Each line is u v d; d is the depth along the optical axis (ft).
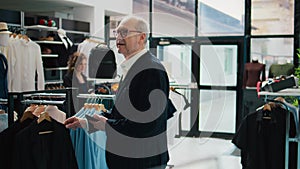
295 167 10.80
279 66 23.18
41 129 7.20
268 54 24.17
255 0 24.23
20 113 8.57
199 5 25.31
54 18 20.94
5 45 13.71
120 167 7.13
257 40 24.38
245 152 10.87
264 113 10.69
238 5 24.66
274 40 23.95
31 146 7.09
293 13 23.40
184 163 15.67
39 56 19.04
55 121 7.40
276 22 23.82
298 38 23.34
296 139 10.46
